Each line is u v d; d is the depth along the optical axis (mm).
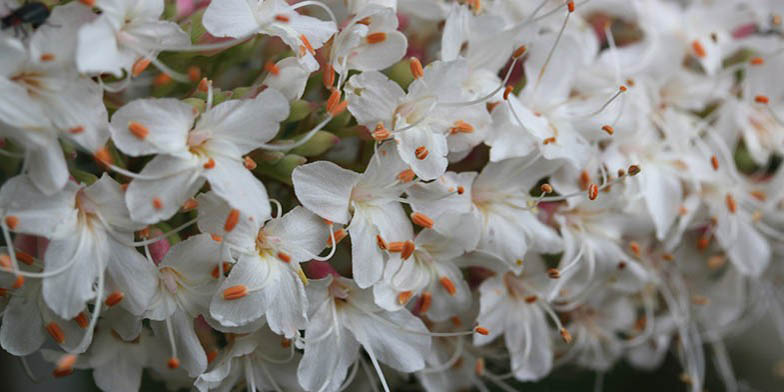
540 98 225
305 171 199
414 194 208
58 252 192
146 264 197
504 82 210
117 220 195
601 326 254
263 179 210
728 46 252
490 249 214
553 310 240
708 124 248
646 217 232
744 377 307
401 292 209
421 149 202
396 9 220
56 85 188
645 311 266
